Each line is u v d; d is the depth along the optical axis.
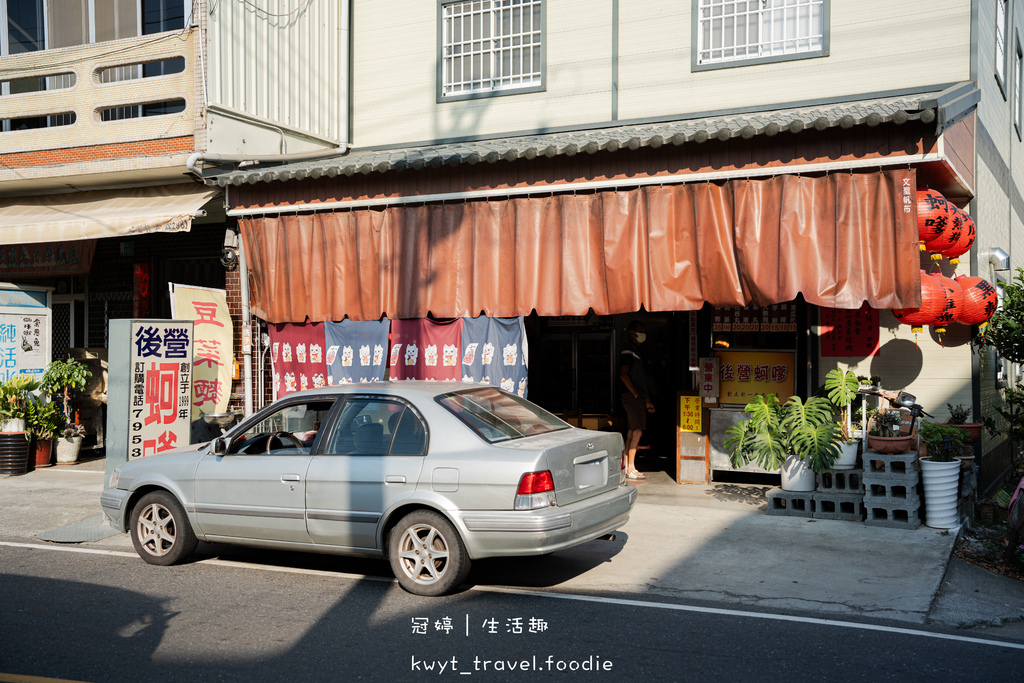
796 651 4.84
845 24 9.77
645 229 8.85
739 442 8.74
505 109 11.34
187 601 5.86
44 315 12.20
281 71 11.17
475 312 9.57
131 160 10.52
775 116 8.84
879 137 7.97
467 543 5.69
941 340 9.16
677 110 10.49
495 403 6.52
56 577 6.53
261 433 6.80
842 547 7.12
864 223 8.05
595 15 10.91
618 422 12.24
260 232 10.55
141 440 9.18
